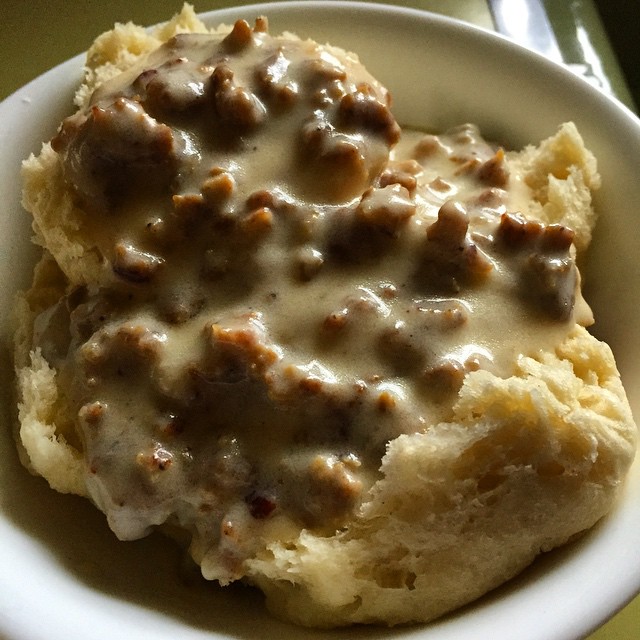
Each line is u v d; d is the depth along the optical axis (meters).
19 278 0.20
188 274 0.17
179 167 0.18
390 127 0.19
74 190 0.18
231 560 0.15
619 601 0.13
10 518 0.16
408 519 0.15
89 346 0.16
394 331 0.16
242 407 0.15
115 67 0.21
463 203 0.19
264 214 0.17
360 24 0.24
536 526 0.15
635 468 0.16
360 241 0.17
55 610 0.13
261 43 0.20
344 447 0.15
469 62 0.23
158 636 0.13
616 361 0.19
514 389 0.15
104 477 0.15
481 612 0.14
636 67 0.36
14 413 0.18
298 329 0.16
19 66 0.27
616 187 0.20
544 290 0.17
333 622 0.15
